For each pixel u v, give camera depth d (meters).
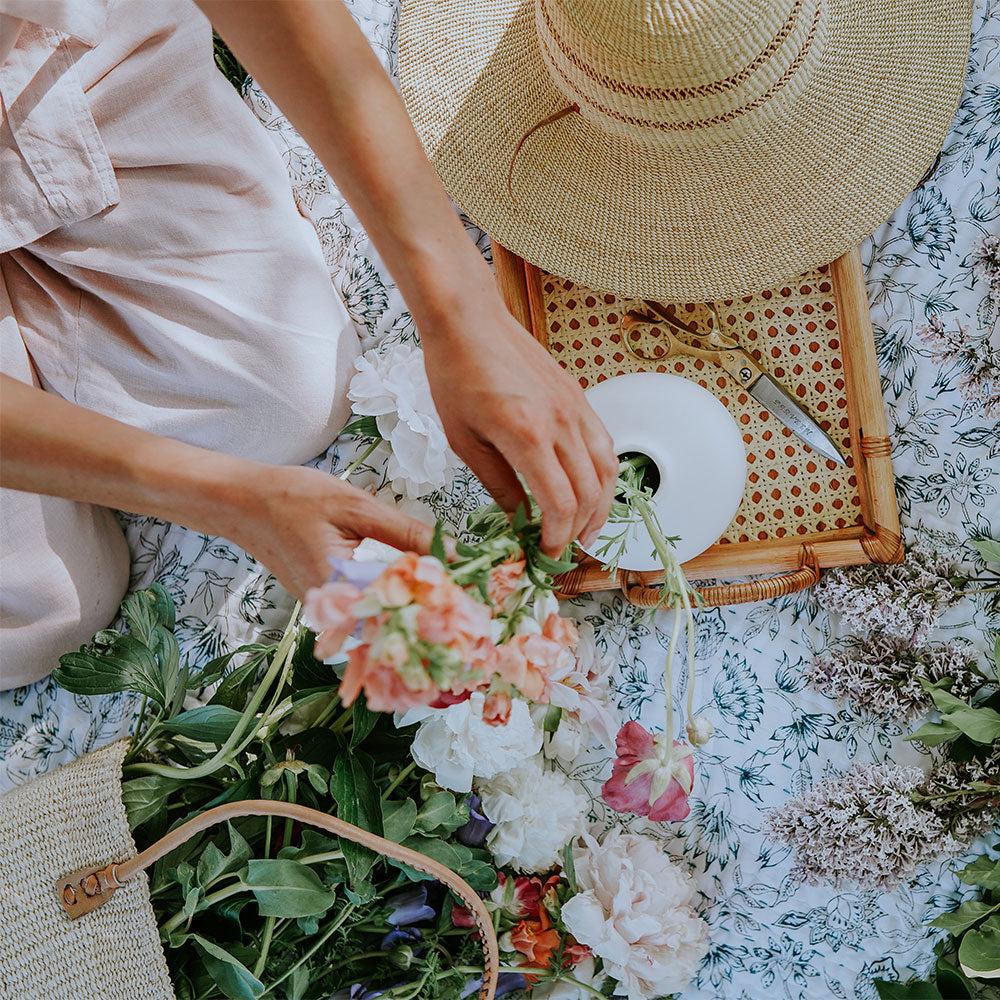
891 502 0.88
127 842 0.66
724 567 0.89
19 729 0.93
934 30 0.83
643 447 0.75
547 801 0.79
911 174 0.85
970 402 0.91
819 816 0.84
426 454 0.76
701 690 0.93
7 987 0.63
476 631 0.33
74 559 0.87
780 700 0.92
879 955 0.89
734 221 0.85
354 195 0.49
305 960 0.71
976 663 0.89
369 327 0.96
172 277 0.82
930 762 0.90
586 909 0.76
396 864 0.74
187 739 0.74
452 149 0.86
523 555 0.43
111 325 0.84
